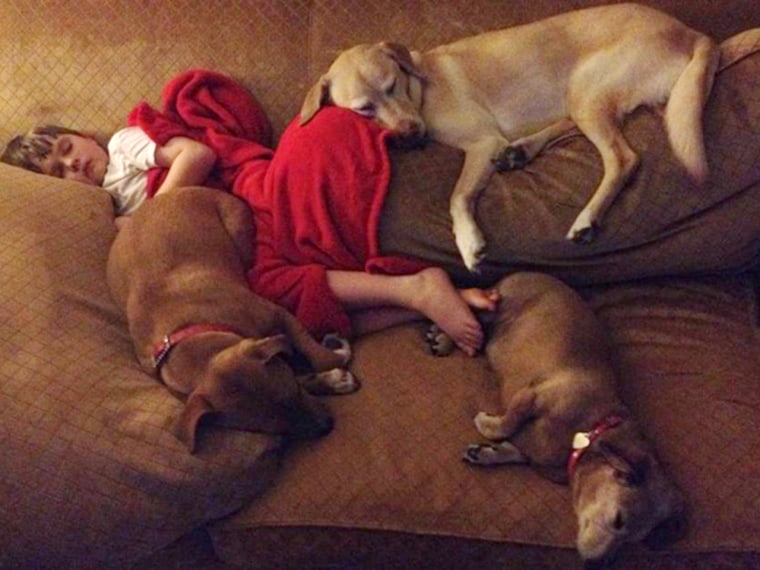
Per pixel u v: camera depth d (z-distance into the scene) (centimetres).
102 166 195
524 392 139
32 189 175
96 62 193
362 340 165
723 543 125
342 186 164
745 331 156
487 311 158
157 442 136
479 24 180
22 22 194
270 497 139
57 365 144
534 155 166
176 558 149
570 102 168
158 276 161
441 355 159
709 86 154
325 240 164
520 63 172
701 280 165
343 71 175
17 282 154
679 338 155
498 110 174
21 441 136
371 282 161
